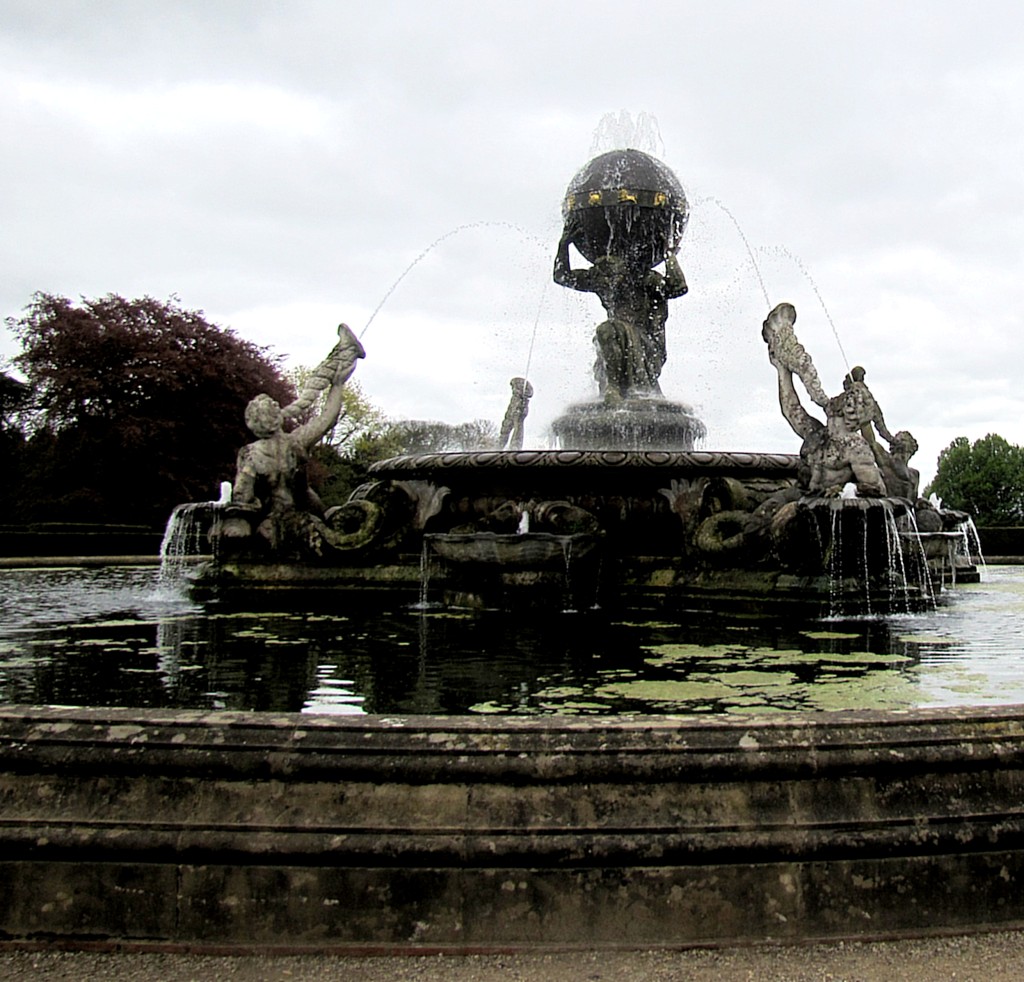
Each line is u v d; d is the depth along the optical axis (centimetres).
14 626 697
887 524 775
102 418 3588
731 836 265
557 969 253
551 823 266
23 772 274
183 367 3609
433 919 262
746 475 926
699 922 265
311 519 949
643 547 916
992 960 255
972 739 280
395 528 956
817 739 275
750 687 445
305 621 731
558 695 423
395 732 275
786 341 891
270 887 263
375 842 262
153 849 263
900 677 472
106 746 273
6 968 252
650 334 1148
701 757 271
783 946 264
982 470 5731
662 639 619
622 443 1064
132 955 260
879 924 268
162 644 592
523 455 886
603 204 1122
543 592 789
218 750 271
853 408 826
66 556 2266
